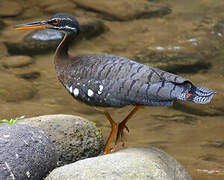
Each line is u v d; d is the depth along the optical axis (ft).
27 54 59.06
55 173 27.37
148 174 26.86
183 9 72.74
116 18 69.46
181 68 56.49
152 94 29.73
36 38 59.62
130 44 62.59
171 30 66.44
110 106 31.58
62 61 34.17
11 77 53.83
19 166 26.73
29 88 51.88
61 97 50.80
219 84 53.06
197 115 47.88
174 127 45.62
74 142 34.22
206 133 44.39
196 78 54.54
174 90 29.32
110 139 33.35
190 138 43.52
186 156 40.22
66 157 33.86
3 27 65.10
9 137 27.66
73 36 34.73
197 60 58.08
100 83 31.40
